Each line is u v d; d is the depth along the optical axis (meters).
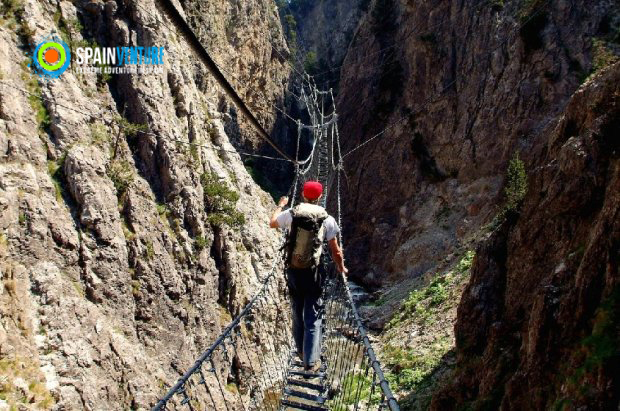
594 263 9.05
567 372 8.41
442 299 24.23
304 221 5.56
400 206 43.66
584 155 11.54
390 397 4.60
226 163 39.34
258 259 36.50
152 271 27.36
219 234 32.78
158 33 33.81
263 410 13.35
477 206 34.97
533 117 34.94
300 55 96.06
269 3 77.38
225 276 32.34
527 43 36.59
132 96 30.70
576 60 34.25
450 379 14.72
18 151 23.66
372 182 47.12
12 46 25.69
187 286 29.30
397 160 45.41
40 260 22.70
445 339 20.36
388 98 50.19
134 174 29.00
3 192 22.19
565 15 35.53
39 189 23.89
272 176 67.00
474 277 15.63
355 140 52.56
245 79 61.91
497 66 38.41
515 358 11.95
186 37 3.60
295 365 10.31
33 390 19.25
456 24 44.00
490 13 40.56
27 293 21.50
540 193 13.51
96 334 23.20
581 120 13.47
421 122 44.41
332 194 51.09
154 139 30.44
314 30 109.38
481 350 14.50
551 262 12.09
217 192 33.56
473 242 28.84
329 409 8.33
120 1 32.22
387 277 39.53
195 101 37.47
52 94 26.34
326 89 81.50
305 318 5.81
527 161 33.25
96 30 30.83
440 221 37.59
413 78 47.28
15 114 24.17
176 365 26.83
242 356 29.00
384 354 22.56
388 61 52.22
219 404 25.98
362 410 16.42
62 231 24.03
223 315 31.28
